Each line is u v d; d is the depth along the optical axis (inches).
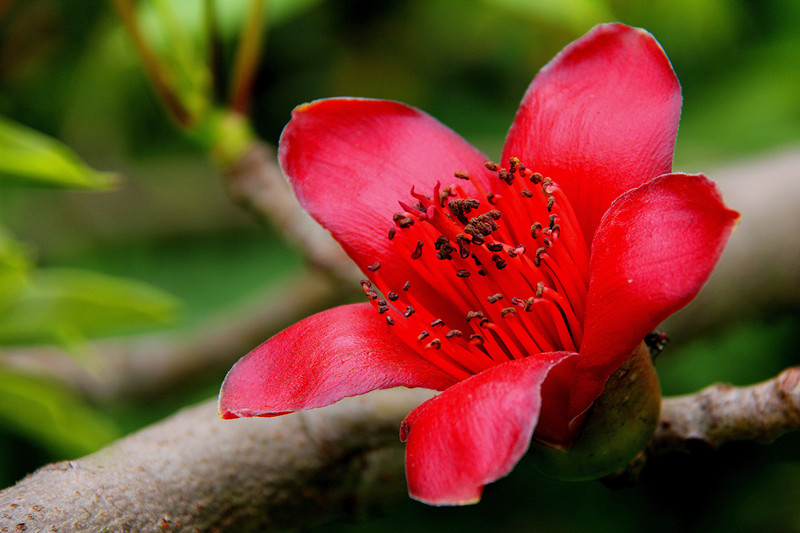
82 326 24.4
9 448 27.8
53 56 30.2
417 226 20.3
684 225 18.9
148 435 20.6
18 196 34.0
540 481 28.2
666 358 24.9
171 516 20.1
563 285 19.9
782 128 30.5
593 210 20.2
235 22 25.6
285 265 35.8
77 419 24.0
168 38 24.2
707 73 32.2
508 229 20.6
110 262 36.4
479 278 20.2
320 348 19.6
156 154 36.5
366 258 20.3
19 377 23.5
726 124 31.1
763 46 31.3
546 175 20.4
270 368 19.6
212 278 36.1
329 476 21.0
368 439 21.0
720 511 27.2
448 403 18.8
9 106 30.7
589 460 19.7
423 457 18.7
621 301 18.9
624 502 27.9
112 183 22.6
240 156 24.6
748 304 25.1
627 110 20.2
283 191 24.7
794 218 25.0
